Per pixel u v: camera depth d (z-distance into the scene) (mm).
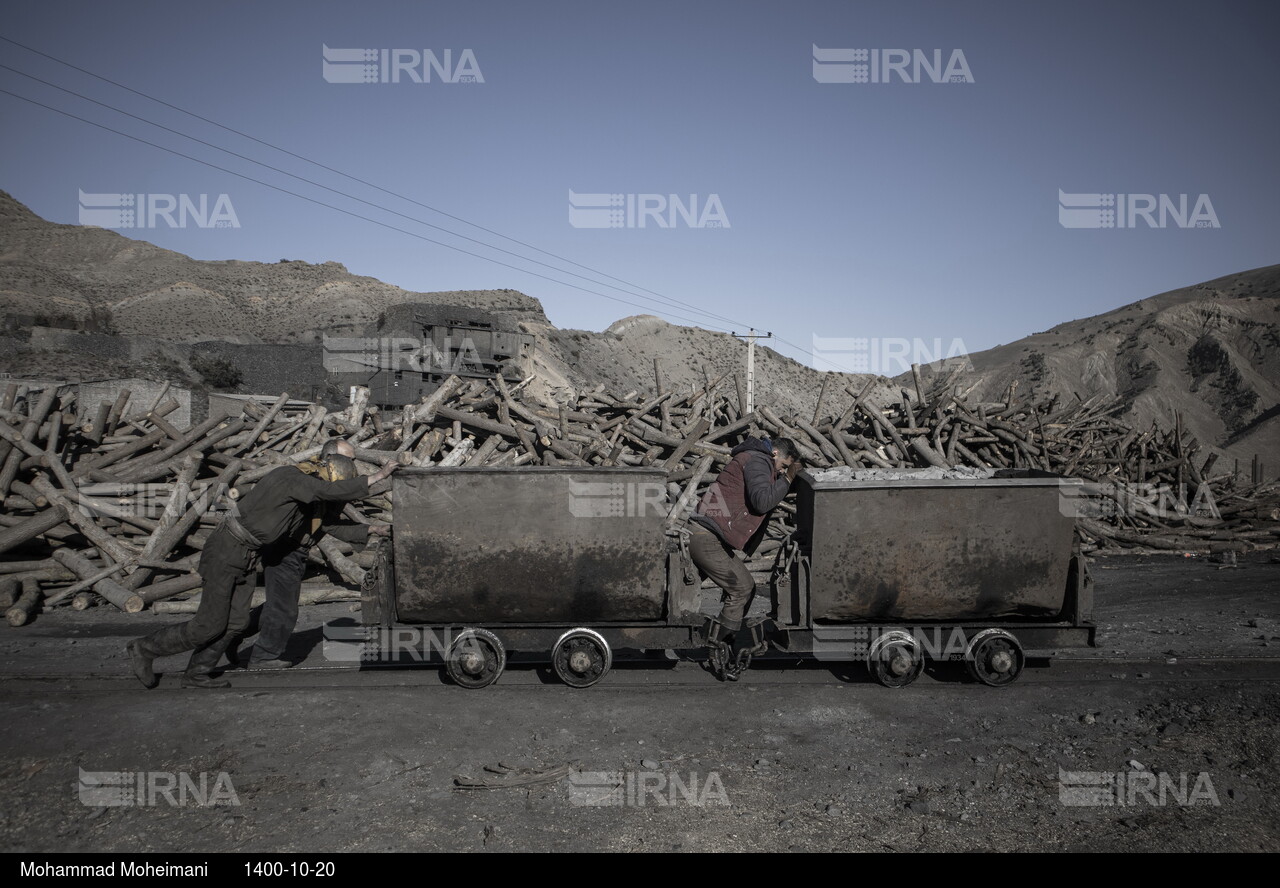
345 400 44406
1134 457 15930
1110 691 5430
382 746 4348
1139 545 12617
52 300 70750
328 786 3873
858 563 5285
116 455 9906
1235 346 115625
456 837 3436
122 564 8047
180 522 8438
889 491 5230
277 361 49438
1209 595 9156
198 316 83312
